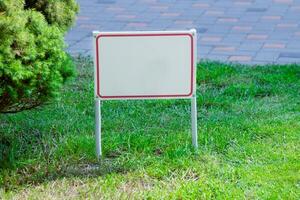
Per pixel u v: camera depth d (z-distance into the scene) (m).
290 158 7.23
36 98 7.12
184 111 8.64
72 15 7.85
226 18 13.01
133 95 7.28
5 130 8.03
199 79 9.71
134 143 7.61
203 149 7.45
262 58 10.90
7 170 7.11
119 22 12.84
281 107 8.68
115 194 6.59
